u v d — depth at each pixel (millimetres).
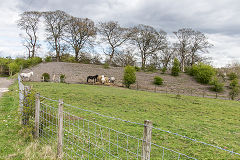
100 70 46312
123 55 60375
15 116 8516
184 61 65312
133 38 57719
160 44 58625
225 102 22109
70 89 21844
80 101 15164
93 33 55281
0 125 7227
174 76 46969
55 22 54531
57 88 21812
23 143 5730
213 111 15289
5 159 4609
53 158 4723
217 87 35281
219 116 13328
